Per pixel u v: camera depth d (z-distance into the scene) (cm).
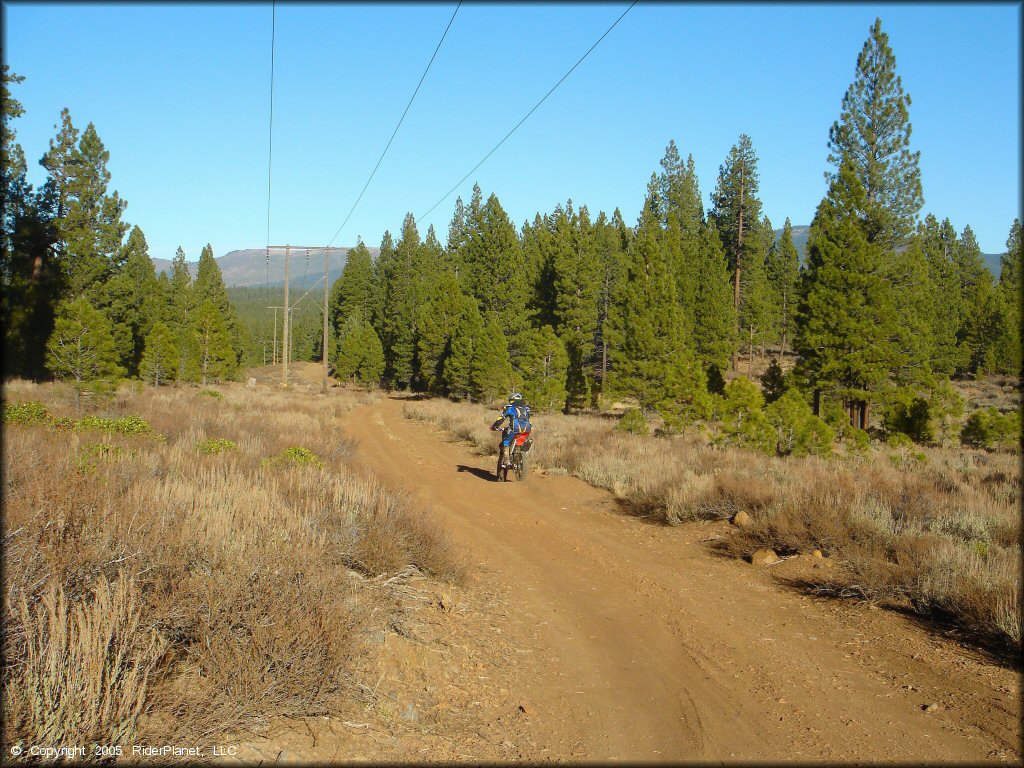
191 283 8719
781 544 1012
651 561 993
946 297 6644
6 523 460
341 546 702
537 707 513
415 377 7056
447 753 423
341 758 394
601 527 1221
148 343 4841
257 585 486
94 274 4675
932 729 479
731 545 1031
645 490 1401
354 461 1664
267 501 723
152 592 468
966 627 682
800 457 1881
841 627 711
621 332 3975
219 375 6069
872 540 954
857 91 3462
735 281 6131
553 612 755
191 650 443
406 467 1877
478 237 5831
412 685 514
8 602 374
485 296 5678
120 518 526
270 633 443
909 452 2184
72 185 4609
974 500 1146
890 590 789
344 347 7344
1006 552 841
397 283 7994
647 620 734
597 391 4728
